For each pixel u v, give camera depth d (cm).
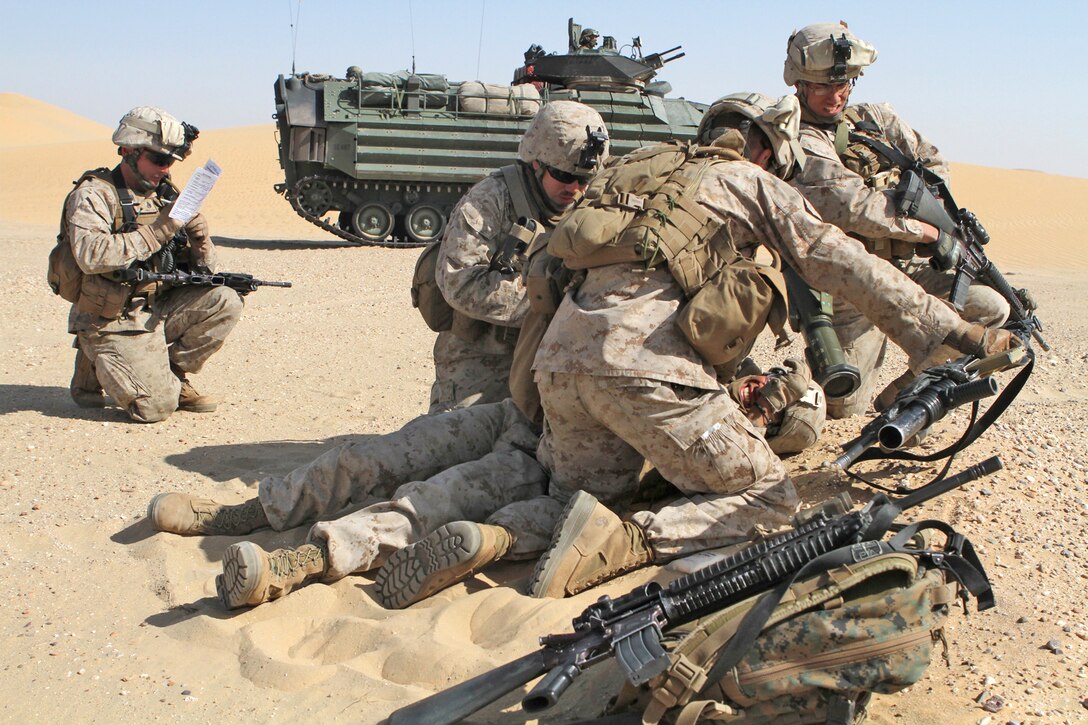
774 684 296
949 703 325
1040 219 3500
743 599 318
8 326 1079
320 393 818
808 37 507
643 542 416
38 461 614
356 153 2052
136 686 367
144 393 703
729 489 420
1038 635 360
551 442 453
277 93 2100
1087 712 322
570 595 408
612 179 420
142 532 499
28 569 462
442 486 443
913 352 406
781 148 448
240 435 691
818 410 512
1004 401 428
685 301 406
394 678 365
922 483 472
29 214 2953
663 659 296
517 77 2284
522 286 521
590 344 405
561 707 342
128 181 695
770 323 414
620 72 2181
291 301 1309
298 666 372
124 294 690
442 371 567
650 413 403
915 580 302
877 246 480
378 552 429
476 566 411
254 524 488
